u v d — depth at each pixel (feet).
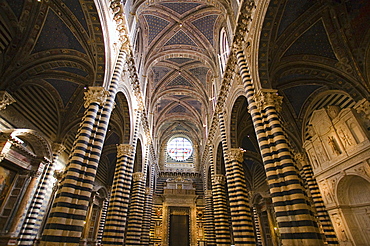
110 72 33.17
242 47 36.65
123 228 39.14
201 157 102.27
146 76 65.00
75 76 40.45
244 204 39.04
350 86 37.88
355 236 37.68
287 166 23.76
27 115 40.22
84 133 26.48
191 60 75.56
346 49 35.42
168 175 108.27
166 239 88.12
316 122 47.55
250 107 30.81
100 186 69.36
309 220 20.77
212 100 76.38
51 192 44.88
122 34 36.76
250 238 35.73
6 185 36.96
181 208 96.58
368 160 35.58
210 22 62.69
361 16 32.83
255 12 32.32
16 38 33.37
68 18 31.50
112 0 33.96
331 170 43.37
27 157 40.11
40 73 38.37
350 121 39.32
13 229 35.73
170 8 60.03
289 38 33.63
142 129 63.00
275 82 35.99
